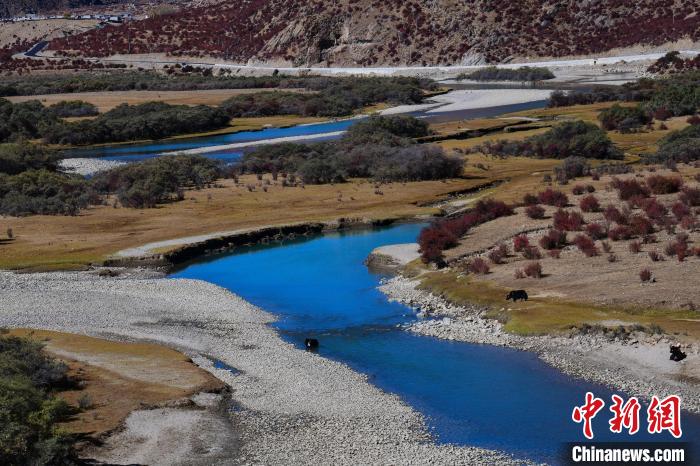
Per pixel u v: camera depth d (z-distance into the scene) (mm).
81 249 66938
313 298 52750
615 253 55062
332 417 33906
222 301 52500
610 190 75188
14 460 28109
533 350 40781
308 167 93250
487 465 29125
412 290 53000
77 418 33750
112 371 39250
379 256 61906
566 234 60750
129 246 67438
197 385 37312
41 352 39781
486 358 40125
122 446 31484
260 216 76938
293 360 41031
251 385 37812
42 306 52125
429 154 93375
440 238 61656
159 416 34188
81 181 93312
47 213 81750
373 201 82062
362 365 40156
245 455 30656
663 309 43875
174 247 66125
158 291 55375
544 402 34500
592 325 42031
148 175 92125
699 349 38094
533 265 52031
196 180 94750
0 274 61250
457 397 35500
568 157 94438
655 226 60438
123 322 48625
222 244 68812
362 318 48094
